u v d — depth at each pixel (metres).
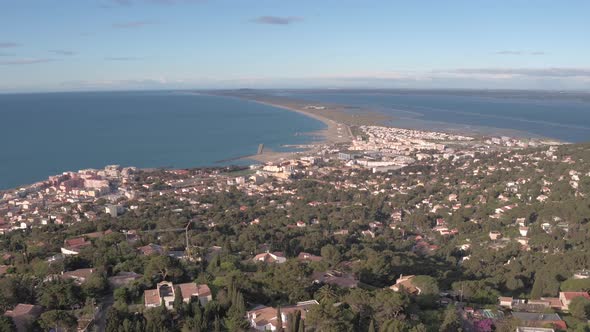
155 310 95.06
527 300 120.12
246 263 144.62
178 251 167.00
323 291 107.12
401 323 89.00
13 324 91.62
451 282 135.12
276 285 111.12
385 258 153.88
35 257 151.50
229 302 101.50
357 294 99.31
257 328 93.88
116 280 118.69
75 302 106.44
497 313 105.25
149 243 175.50
